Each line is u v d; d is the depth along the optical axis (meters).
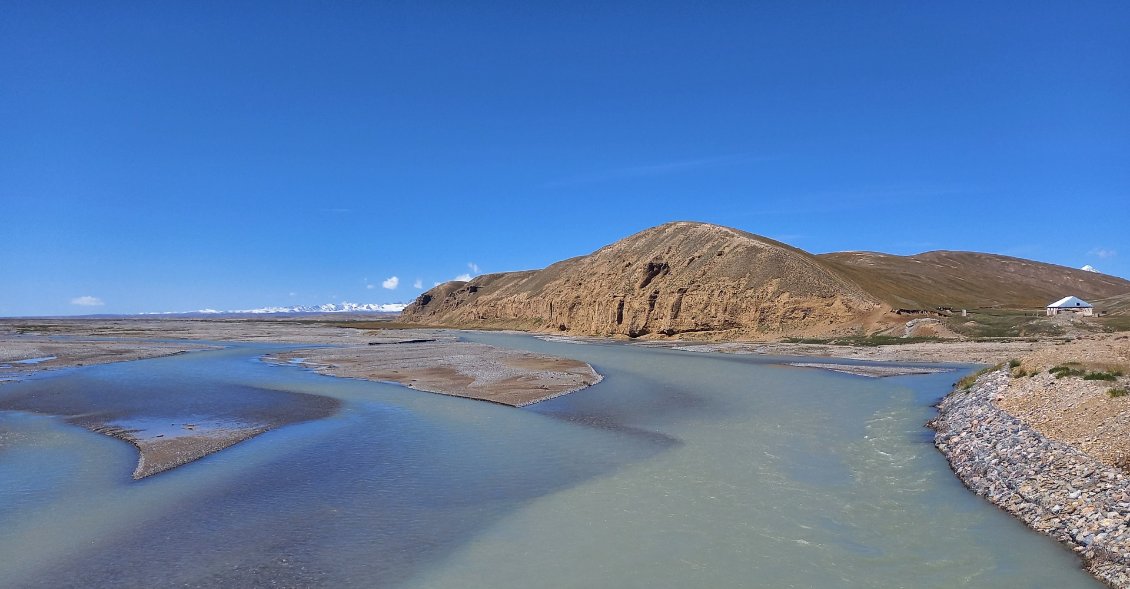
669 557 11.98
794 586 10.69
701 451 20.00
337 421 25.41
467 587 10.86
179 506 15.16
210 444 21.30
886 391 31.88
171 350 64.69
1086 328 54.41
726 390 33.09
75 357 54.84
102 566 11.85
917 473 17.27
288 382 38.09
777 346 60.84
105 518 14.34
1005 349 48.00
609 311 94.56
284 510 14.89
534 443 21.39
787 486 16.27
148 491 16.30
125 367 47.34
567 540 12.91
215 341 85.62
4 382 37.59
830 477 17.02
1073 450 14.40
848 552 12.03
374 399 31.16
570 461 19.03
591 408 28.31
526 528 13.62
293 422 25.20
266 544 12.89
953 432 20.72
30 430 23.58
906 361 46.66
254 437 22.44
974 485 15.77
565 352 62.75
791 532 13.12
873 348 53.91
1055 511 12.67
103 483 16.97
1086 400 16.92
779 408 27.44
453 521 14.12
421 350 66.75
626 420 25.34
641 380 38.16
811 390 32.62
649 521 13.91
